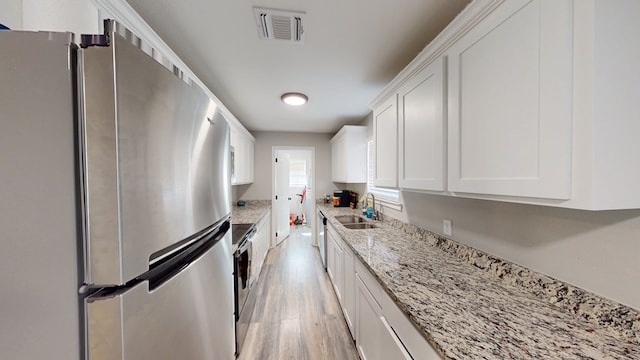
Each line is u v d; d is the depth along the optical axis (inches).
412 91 59.0
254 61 72.1
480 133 37.8
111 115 19.4
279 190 193.6
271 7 49.7
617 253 30.1
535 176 29.1
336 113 131.6
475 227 54.0
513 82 31.9
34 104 18.8
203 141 34.9
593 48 24.0
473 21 38.6
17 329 19.2
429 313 34.9
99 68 19.2
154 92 24.0
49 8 31.2
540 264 39.5
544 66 27.9
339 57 69.9
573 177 25.7
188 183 30.5
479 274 48.7
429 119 51.5
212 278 38.6
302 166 274.1
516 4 31.3
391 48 65.2
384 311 46.6
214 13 51.3
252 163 174.2
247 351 73.0
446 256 60.0
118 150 19.9
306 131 181.9
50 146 18.9
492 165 35.5
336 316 90.7
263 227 137.0
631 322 28.6
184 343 29.8
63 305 19.3
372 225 102.7
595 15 23.9
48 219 19.0
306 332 81.6
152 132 23.8
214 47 64.6
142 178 22.6
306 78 84.4
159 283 25.7
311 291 110.0
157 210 24.6
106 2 37.4
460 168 42.6
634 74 25.3
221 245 43.5
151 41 49.6
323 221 132.5
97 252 19.7
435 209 69.8
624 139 25.0
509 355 26.8
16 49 18.6
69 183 19.1
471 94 39.7
